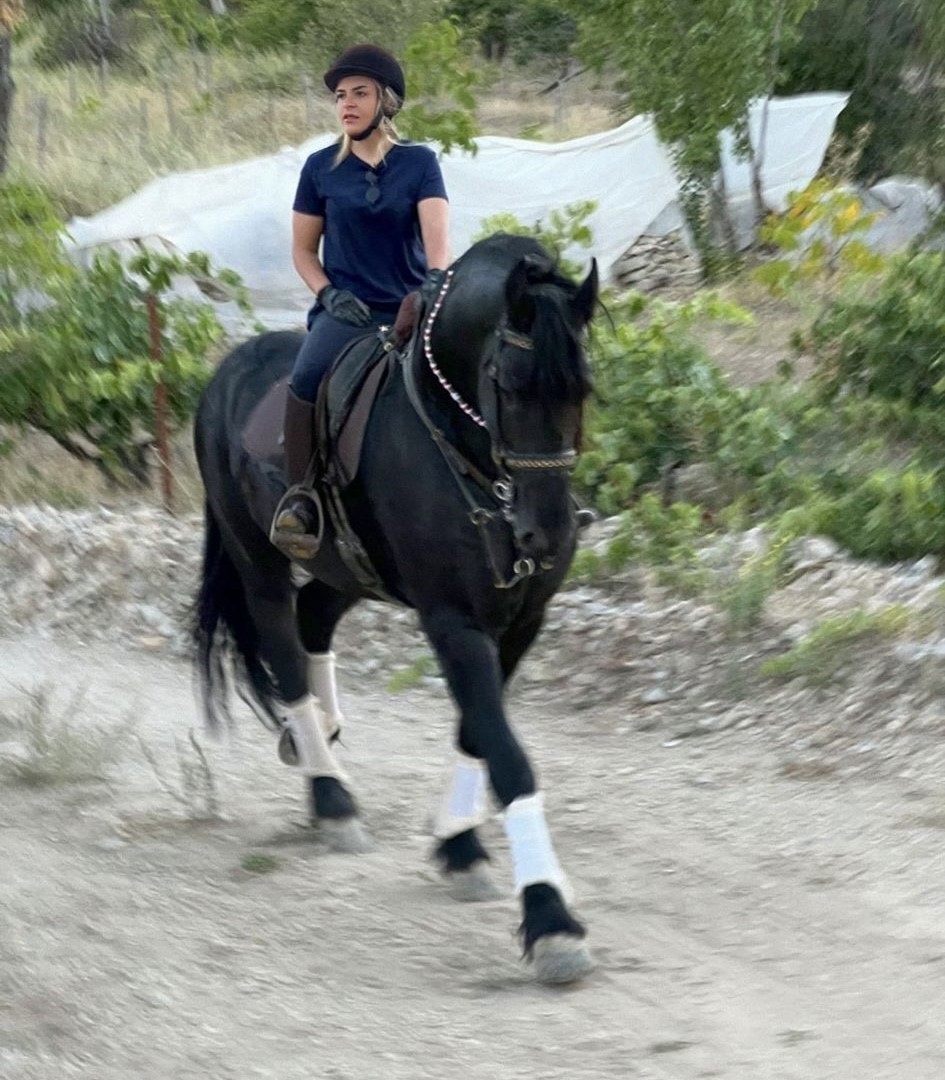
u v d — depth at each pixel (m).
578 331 4.59
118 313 12.70
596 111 29.11
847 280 12.12
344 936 5.07
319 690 6.55
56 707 8.00
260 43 31.19
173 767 7.05
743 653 8.02
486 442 4.95
